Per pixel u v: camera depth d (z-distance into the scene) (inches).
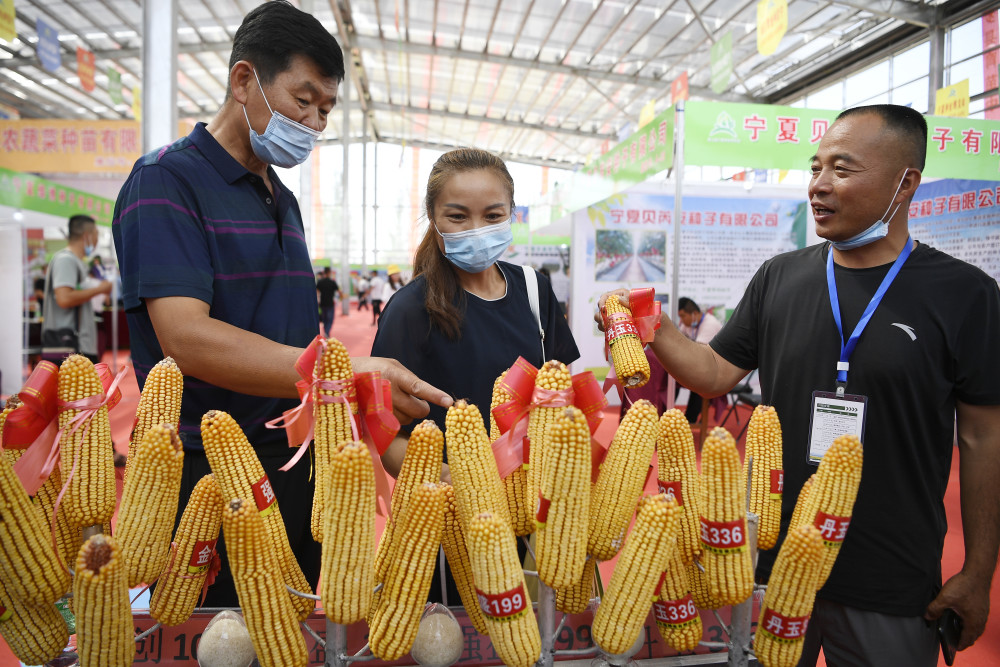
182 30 491.5
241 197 55.9
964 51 345.1
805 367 56.2
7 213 241.8
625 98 614.5
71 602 37.4
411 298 55.6
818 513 34.8
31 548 28.9
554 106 682.2
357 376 32.9
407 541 29.4
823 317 55.7
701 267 259.8
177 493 31.7
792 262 61.2
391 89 748.0
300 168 503.2
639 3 409.7
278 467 56.8
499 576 28.1
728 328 66.4
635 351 47.7
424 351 55.0
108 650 28.4
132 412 243.8
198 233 51.4
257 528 28.0
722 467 31.7
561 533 29.7
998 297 51.8
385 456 41.8
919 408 51.3
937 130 141.2
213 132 57.9
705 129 136.6
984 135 142.8
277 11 52.3
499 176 53.6
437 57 597.9
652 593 30.2
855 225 52.2
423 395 37.7
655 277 268.4
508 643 29.3
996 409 50.6
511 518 35.3
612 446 33.2
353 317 822.5
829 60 441.1
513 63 541.3
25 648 30.9
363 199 955.3
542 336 60.7
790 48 430.0
